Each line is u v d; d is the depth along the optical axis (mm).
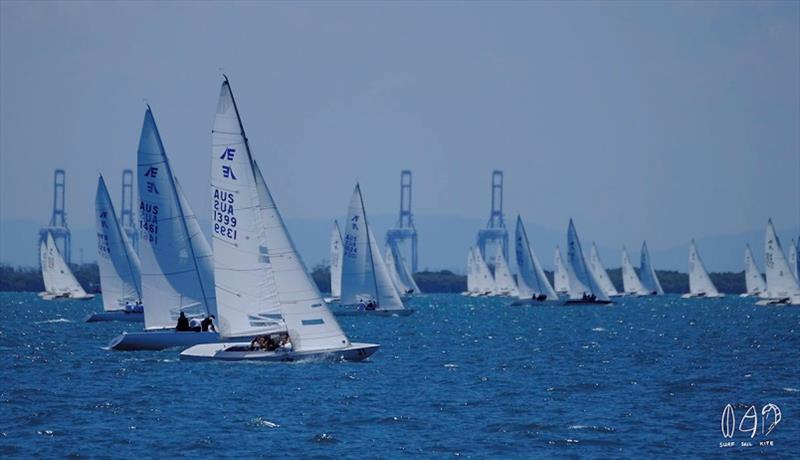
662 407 174875
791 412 169875
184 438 145000
